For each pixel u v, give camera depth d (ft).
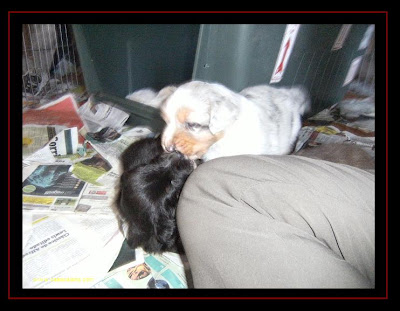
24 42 3.15
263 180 1.49
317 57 2.56
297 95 2.65
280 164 1.64
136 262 2.21
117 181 2.80
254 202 1.43
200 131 2.36
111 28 2.66
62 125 3.32
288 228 1.29
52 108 3.46
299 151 3.02
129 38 2.64
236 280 1.19
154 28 2.42
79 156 3.06
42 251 2.20
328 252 1.22
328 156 2.96
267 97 2.42
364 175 1.74
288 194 1.43
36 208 2.52
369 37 2.85
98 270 2.13
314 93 2.89
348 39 2.65
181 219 1.48
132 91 3.02
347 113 3.54
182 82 2.50
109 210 2.54
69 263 2.15
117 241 2.31
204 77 2.23
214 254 1.28
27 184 2.72
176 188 1.77
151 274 2.14
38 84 3.46
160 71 2.64
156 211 1.72
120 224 2.41
